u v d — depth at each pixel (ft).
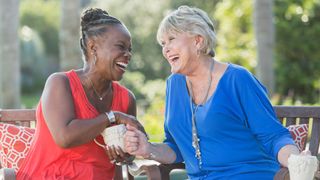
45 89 12.92
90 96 13.19
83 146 13.00
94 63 13.05
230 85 12.55
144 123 36.06
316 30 58.75
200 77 12.82
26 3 140.67
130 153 12.72
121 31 13.03
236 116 12.52
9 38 38.11
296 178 10.89
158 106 42.39
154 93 72.18
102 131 12.71
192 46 12.69
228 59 56.95
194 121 12.75
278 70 57.98
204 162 12.77
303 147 14.39
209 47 12.71
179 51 12.68
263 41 39.50
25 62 130.41
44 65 133.59
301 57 59.26
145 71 102.83
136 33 103.45
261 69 39.65
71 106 12.78
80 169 12.98
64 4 37.37
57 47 137.90
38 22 137.69
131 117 12.87
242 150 12.58
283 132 12.24
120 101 13.60
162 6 102.01
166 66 102.12
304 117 14.57
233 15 59.98
